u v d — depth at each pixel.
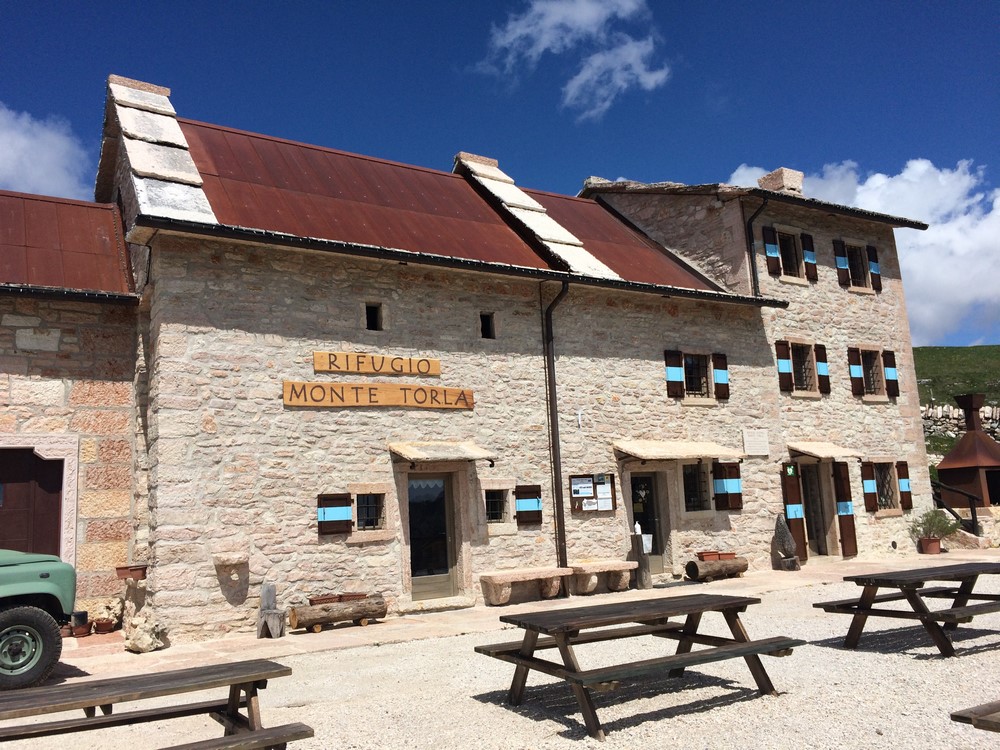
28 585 6.65
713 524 13.07
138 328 9.99
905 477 16.05
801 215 15.64
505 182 15.25
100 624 9.39
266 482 9.27
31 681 6.43
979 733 4.48
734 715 5.02
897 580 6.57
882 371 16.25
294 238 9.41
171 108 11.88
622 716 5.09
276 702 5.77
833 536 14.80
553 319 11.97
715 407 13.43
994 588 10.70
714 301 13.43
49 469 9.53
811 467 15.23
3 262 9.70
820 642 7.39
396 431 10.30
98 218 11.41
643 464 12.50
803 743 4.41
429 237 11.55
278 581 9.17
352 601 9.26
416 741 4.69
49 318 9.69
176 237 9.12
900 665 6.28
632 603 5.88
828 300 15.68
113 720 4.14
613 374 12.38
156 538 8.53
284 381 9.59
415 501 10.60
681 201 15.80
